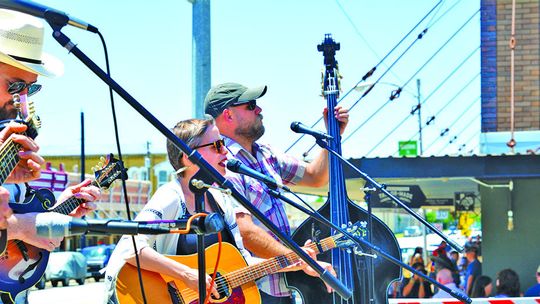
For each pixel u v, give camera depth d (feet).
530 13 37.52
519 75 37.50
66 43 9.69
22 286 10.20
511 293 29.27
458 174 28.68
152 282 13.15
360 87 31.55
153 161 179.52
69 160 181.68
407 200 37.47
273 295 15.33
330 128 16.46
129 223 8.85
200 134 13.37
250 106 15.93
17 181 9.91
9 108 10.75
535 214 33.94
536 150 35.65
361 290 15.28
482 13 37.78
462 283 40.57
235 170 12.54
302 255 11.19
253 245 14.60
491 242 34.42
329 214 15.87
